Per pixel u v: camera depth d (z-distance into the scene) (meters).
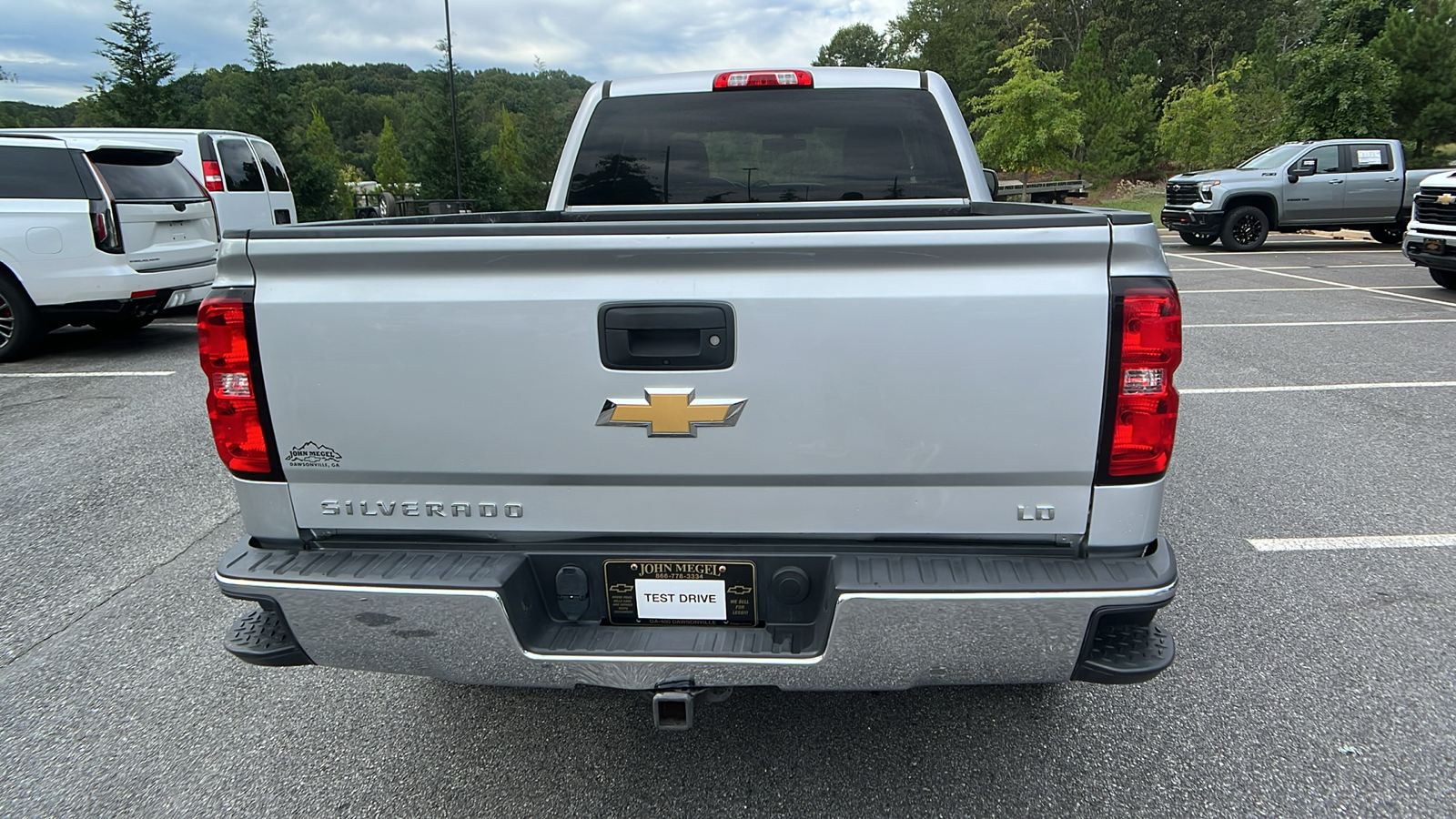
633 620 2.17
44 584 3.86
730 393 1.95
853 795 2.46
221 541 4.30
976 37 61.91
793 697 2.95
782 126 3.98
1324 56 22.59
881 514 2.03
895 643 1.96
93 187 7.88
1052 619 1.92
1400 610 3.44
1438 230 10.51
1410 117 28.02
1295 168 16.08
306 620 2.08
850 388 1.93
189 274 8.71
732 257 1.89
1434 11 32.06
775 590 2.10
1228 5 61.31
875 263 1.88
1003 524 2.01
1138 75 40.44
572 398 1.98
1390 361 7.57
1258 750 2.63
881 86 3.94
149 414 6.48
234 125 25.91
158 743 2.76
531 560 2.12
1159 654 2.04
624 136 4.04
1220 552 3.97
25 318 8.03
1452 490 4.66
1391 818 2.34
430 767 2.63
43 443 5.81
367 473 2.09
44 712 2.93
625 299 1.92
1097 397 1.91
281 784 2.56
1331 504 4.49
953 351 1.90
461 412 2.02
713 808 2.42
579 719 2.86
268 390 2.05
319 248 1.96
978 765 2.59
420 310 1.97
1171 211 17.61
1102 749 2.65
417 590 2.00
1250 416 6.06
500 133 55.44
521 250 1.91
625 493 2.07
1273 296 11.18
